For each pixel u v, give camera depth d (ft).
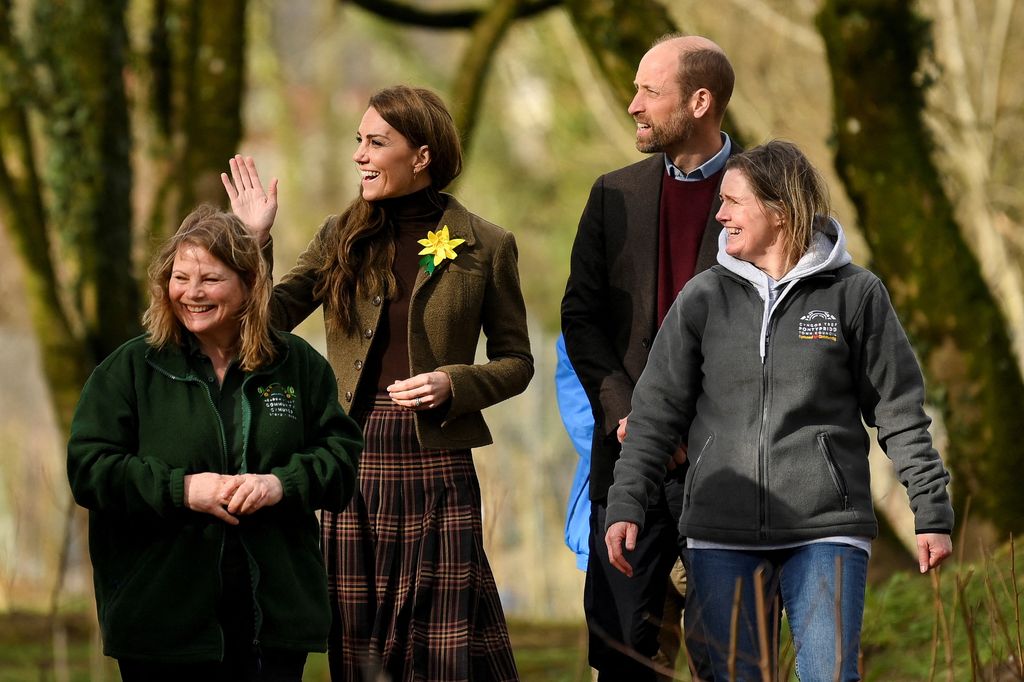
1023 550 45.39
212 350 27.55
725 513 27.61
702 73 31.65
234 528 26.76
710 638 27.73
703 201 31.96
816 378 27.43
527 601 77.56
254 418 27.07
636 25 54.90
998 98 100.99
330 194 160.04
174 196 62.03
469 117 73.31
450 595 30.63
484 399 31.17
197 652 26.30
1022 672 28.43
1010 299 92.84
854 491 27.27
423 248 31.73
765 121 104.12
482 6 77.71
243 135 63.21
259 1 119.65
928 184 53.11
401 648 30.68
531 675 48.83
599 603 31.42
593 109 125.18
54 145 65.21
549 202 140.67
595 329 32.42
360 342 31.42
